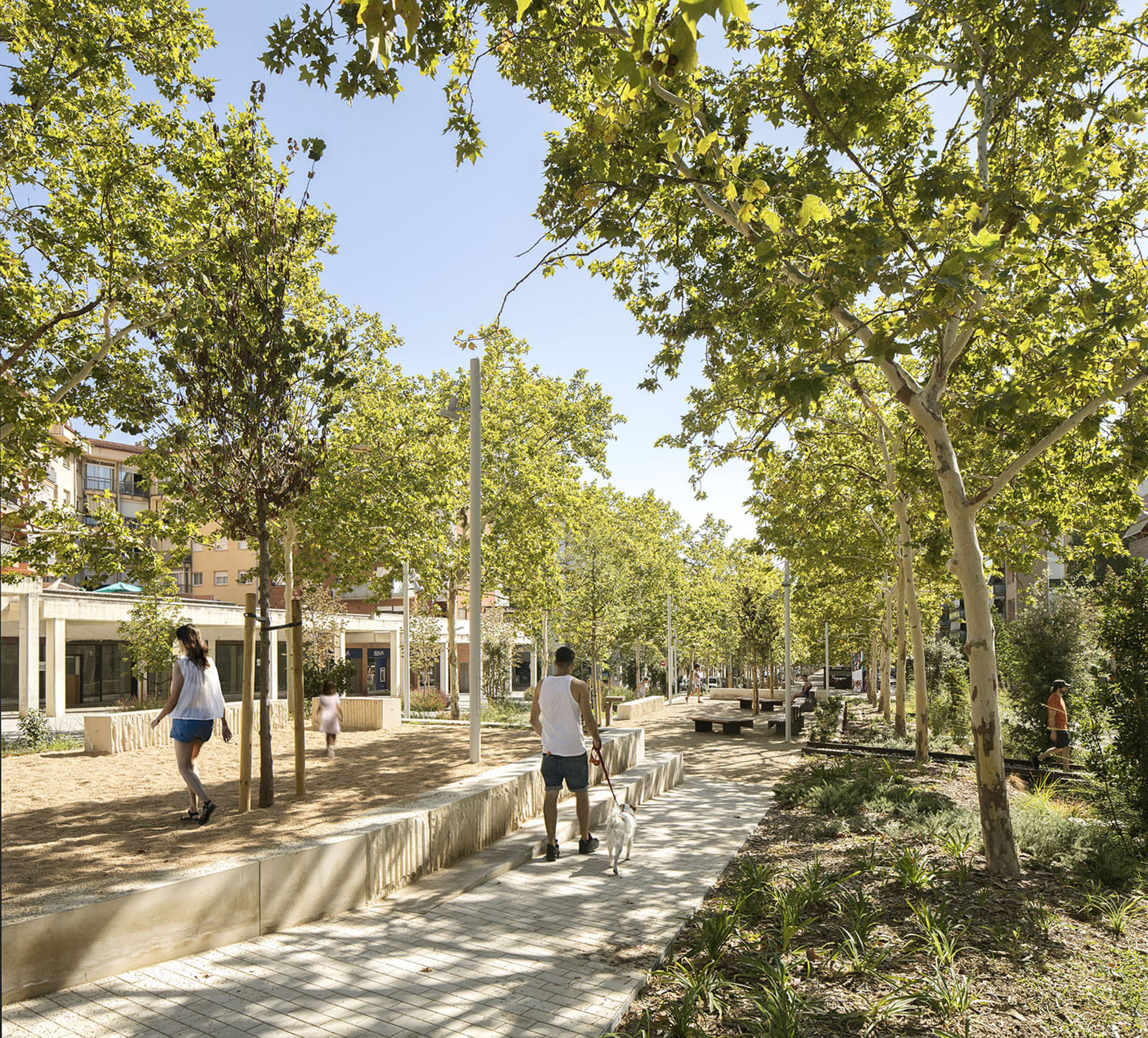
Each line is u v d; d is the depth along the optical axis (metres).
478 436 11.67
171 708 6.58
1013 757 17.08
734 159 7.05
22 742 18.06
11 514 15.45
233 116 12.67
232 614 39.03
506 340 27.61
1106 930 5.77
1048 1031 4.23
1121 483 10.66
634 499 43.03
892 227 7.89
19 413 13.39
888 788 10.89
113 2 12.77
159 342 7.91
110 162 13.59
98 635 36.44
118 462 51.75
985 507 12.66
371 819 6.50
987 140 9.31
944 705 24.61
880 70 9.03
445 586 26.16
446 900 6.30
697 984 4.50
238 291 7.84
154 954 4.60
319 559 24.22
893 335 6.19
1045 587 21.11
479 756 10.81
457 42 7.57
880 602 30.61
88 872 4.95
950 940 5.30
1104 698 9.19
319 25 6.43
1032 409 8.91
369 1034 3.95
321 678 24.20
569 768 7.76
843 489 18.86
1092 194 8.48
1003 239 7.70
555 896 6.45
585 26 6.96
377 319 25.16
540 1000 4.40
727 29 8.62
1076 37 8.69
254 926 5.18
